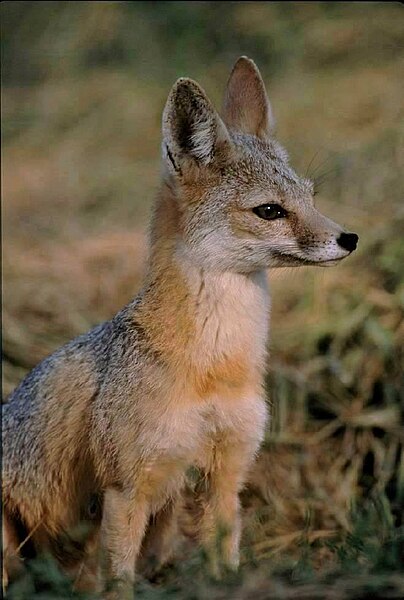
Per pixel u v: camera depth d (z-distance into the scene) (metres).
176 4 20.72
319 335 12.45
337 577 8.51
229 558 9.24
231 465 9.29
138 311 9.17
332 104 16.73
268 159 9.24
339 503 11.15
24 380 10.31
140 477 8.95
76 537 9.91
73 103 20.17
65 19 21.64
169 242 9.07
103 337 9.55
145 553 10.05
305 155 15.47
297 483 11.51
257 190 8.93
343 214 13.44
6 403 10.44
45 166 19.00
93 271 15.05
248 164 9.08
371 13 18.78
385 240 12.68
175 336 8.87
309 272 12.99
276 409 11.95
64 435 9.57
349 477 11.38
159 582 10.02
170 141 8.87
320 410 12.09
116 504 9.02
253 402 9.13
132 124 19.22
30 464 9.86
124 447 8.93
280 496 11.39
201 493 9.47
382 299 12.31
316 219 8.91
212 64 19.72
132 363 9.01
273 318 12.96
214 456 9.25
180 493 9.66
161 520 9.84
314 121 16.53
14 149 19.72
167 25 20.61
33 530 9.89
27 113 20.42
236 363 9.00
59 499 9.77
